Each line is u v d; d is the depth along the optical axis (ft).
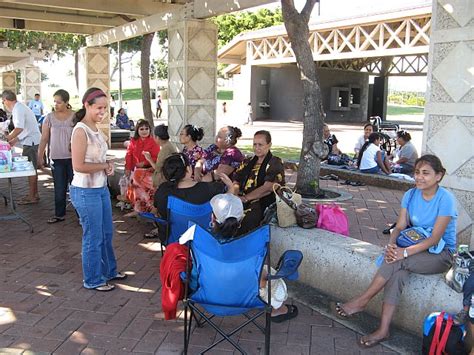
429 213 12.37
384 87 111.96
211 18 33.04
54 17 40.78
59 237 20.30
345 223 16.55
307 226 16.21
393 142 49.55
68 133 22.13
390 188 30.53
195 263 11.08
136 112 124.77
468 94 15.26
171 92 32.07
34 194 26.23
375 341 12.07
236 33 107.14
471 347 10.63
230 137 19.81
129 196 22.71
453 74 15.55
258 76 104.68
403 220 12.89
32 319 13.09
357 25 65.67
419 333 12.54
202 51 30.48
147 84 42.24
